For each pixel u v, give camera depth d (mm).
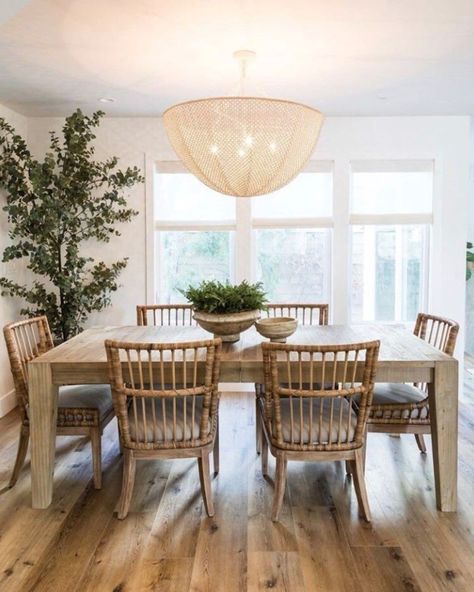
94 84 3438
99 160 4457
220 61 2994
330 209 4520
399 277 4656
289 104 2492
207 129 2506
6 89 3549
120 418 2396
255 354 2654
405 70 3166
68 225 4094
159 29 2545
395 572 2047
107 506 2576
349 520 2445
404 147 4398
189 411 2547
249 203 4512
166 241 4668
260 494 2713
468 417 3992
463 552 2182
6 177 3939
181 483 2842
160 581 1995
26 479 2881
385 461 3133
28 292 4070
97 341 3035
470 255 6160
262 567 2080
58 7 2309
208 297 2809
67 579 2008
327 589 1947
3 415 4059
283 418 2490
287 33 2596
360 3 2275
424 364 2490
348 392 2324
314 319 4613
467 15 2396
